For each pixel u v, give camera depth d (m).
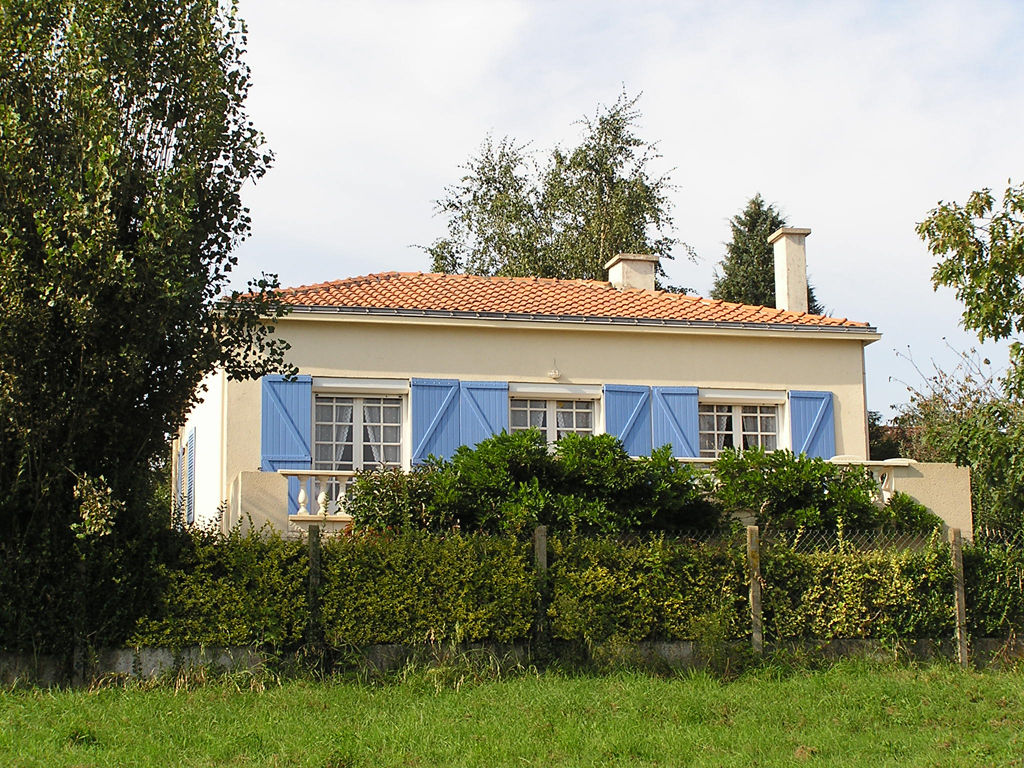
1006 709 10.91
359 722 9.79
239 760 8.76
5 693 10.33
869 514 14.39
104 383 10.81
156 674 11.01
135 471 11.41
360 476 13.66
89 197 10.60
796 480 14.30
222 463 16.94
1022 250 12.67
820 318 19.72
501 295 19.30
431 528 13.31
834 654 12.66
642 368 18.48
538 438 13.91
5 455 10.69
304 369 17.06
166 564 11.28
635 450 18.16
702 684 11.48
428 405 17.39
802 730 10.09
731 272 41.41
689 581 12.44
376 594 11.58
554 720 10.01
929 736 9.94
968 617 13.05
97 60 10.97
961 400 21.73
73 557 10.92
